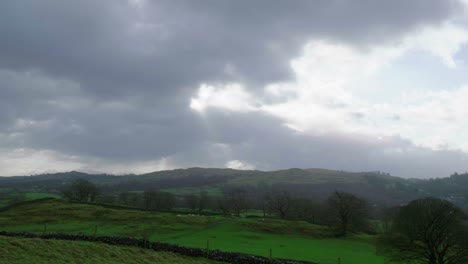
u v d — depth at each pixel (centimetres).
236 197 16425
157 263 4022
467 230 5091
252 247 6994
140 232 8181
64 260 3322
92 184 14950
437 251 5119
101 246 4088
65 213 10225
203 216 11281
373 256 6881
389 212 9856
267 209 15650
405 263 5866
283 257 5991
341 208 10325
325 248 7744
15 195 17775
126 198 16075
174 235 8256
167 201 14600
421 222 5181
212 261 4694
